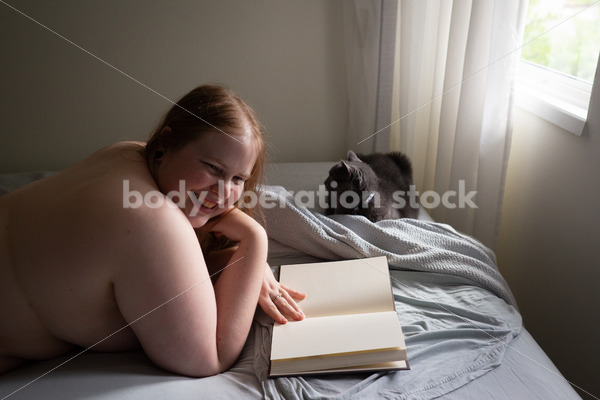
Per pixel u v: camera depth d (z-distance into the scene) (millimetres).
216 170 826
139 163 858
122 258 735
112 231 730
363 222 1299
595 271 1242
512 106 1498
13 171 2121
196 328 786
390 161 1668
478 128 1579
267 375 822
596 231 1233
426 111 1902
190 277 773
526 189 1595
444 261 1168
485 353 889
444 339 929
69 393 754
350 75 2012
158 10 1964
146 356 883
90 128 2100
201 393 775
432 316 1010
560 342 1408
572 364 1353
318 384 809
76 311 778
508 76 1466
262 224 1308
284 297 991
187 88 2082
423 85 1878
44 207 773
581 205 1300
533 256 1556
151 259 741
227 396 777
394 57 1900
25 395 748
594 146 1237
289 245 1306
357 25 1906
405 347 838
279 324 933
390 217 1459
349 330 882
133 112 2096
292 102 2131
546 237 1476
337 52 2062
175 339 778
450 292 1093
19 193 826
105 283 757
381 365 835
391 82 1931
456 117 1679
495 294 1118
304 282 1087
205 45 2027
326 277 1100
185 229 789
